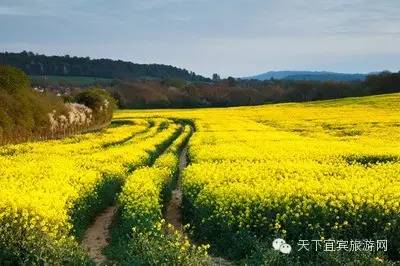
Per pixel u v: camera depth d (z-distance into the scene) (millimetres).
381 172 18922
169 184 19234
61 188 15109
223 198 13359
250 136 38062
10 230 11000
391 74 114750
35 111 41219
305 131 45031
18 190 14430
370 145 30984
